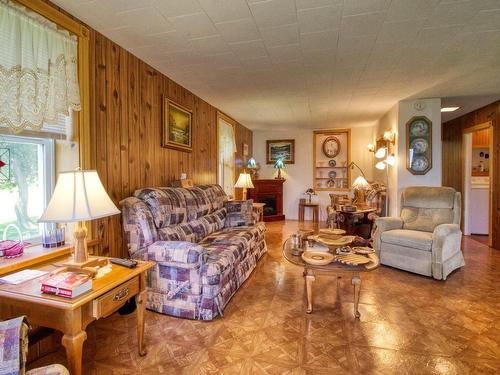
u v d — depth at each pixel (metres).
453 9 2.08
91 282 1.41
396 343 1.97
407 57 2.92
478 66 3.15
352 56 2.89
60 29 2.01
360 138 7.08
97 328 2.17
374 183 5.71
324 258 2.34
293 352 1.87
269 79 3.57
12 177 1.88
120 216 2.64
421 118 4.45
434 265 3.15
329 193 7.32
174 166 3.67
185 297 2.32
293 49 2.73
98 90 2.39
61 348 1.94
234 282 2.75
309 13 2.13
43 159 2.06
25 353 1.04
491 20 2.23
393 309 2.47
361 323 2.23
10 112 1.70
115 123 2.59
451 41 2.57
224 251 2.68
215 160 5.03
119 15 2.15
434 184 4.43
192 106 4.16
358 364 1.75
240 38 2.52
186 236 2.96
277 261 3.87
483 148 6.25
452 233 3.28
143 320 1.81
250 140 7.57
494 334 2.08
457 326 2.19
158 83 3.28
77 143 2.19
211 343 1.97
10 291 1.38
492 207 4.64
